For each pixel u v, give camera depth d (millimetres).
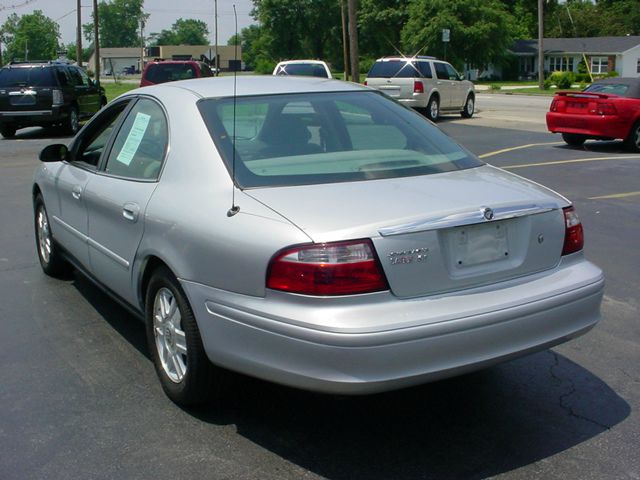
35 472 3521
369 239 3312
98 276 5090
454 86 23266
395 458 3637
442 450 3713
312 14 72375
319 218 3408
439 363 3336
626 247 7559
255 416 4059
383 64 22469
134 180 4504
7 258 7289
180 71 19516
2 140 19156
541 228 3785
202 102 4316
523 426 3959
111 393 4340
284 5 71750
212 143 4027
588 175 11898
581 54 71188
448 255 3500
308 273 3266
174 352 4094
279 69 21500
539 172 12211
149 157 4465
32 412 4109
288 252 3322
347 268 3260
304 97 4539
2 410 4137
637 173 12078
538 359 4852
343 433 3883
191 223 3773
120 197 4520
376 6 70125
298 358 3297
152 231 4086
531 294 3611
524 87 55125
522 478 3461
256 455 3660
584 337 5223
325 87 4746
